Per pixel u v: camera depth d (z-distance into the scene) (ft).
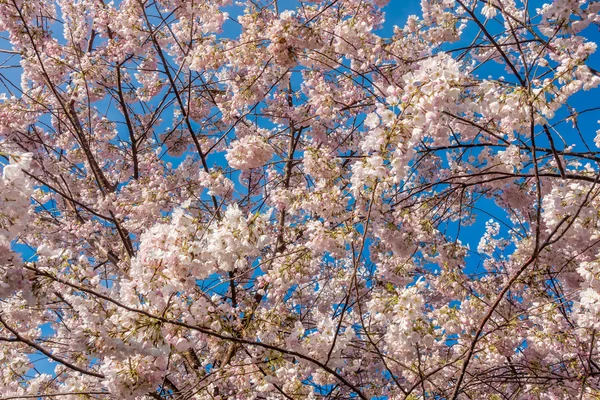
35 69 23.94
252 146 16.85
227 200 24.16
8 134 25.00
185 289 11.07
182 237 10.80
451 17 20.01
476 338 13.50
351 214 16.56
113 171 31.22
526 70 11.55
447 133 16.31
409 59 19.61
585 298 13.26
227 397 18.06
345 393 23.17
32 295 9.89
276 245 24.17
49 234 26.68
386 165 11.34
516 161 15.72
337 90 22.74
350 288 12.55
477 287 19.86
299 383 15.97
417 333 13.05
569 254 18.47
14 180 8.96
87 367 16.69
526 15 14.78
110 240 27.43
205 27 21.50
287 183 26.02
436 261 19.06
